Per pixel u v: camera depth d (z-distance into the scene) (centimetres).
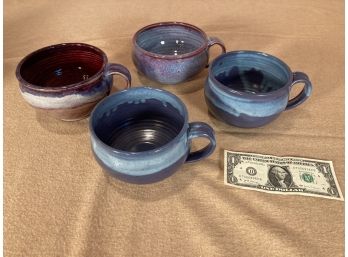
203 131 48
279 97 55
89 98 59
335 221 48
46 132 64
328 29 96
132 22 102
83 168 57
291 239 46
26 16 106
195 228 47
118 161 44
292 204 50
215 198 51
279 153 59
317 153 58
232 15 105
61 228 48
